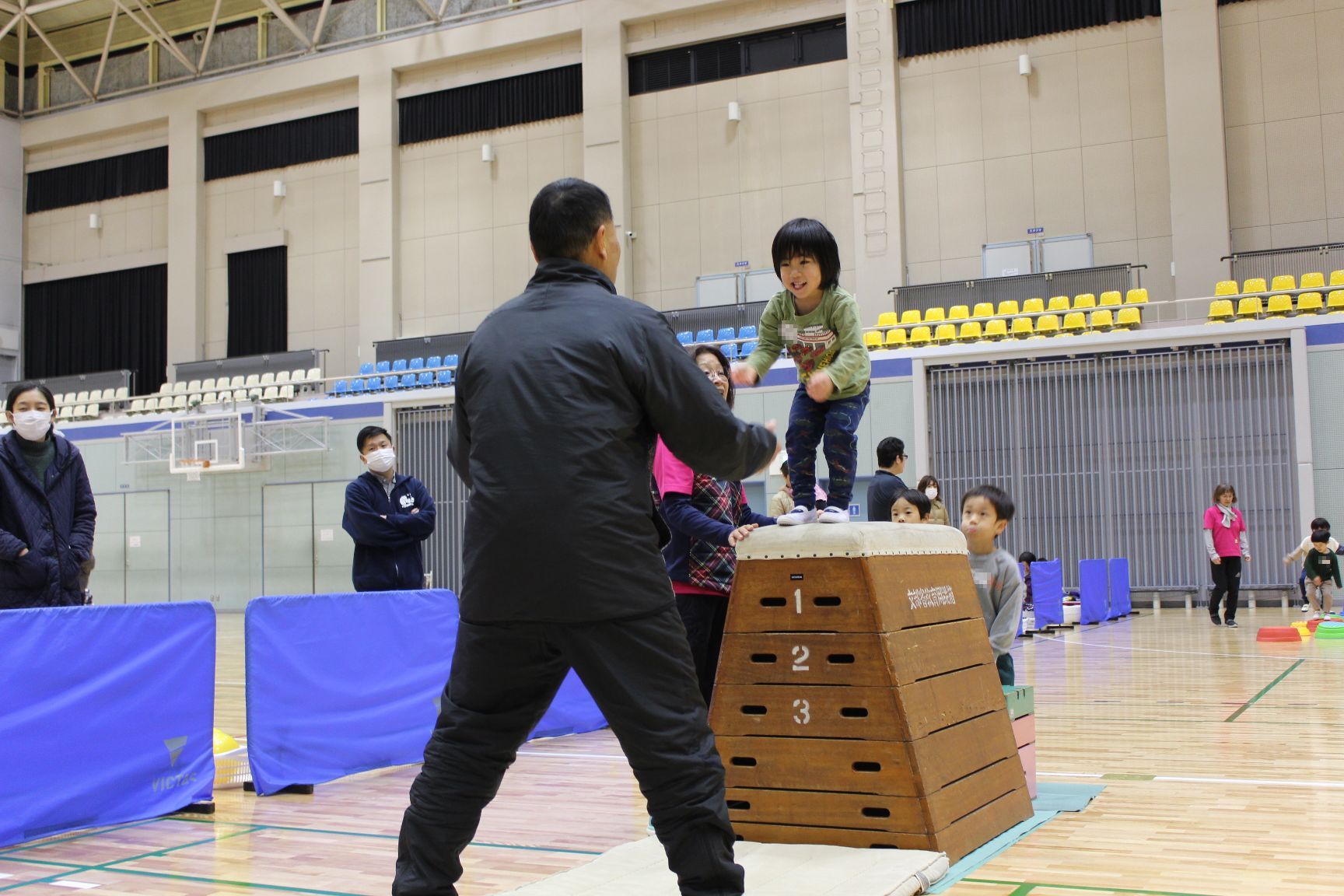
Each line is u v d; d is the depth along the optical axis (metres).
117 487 21.17
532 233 2.61
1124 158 16.88
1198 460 15.04
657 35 19.41
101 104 23.66
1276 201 16.16
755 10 18.88
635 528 2.38
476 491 2.41
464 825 2.49
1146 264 16.64
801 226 3.39
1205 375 15.05
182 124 22.86
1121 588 14.56
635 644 2.35
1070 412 15.59
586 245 2.60
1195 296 16.08
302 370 20.72
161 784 4.39
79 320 23.98
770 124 18.78
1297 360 14.52
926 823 3.20
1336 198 15.89
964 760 3.53
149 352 23.23
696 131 19.20
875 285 17.70
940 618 3.64
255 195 22.53
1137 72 16.91
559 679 2.52
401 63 21.05
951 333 16.17
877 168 17.83
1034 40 17.44
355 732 5.32
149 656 4.40
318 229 21.95
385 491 5.82
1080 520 15.50
